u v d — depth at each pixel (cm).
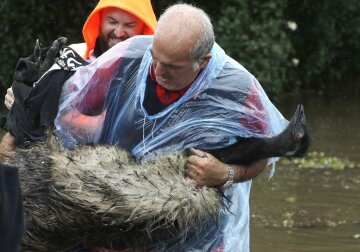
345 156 2367
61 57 928
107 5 1019
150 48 887
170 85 862
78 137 901
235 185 940
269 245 1569
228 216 923
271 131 908
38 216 858
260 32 2927
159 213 843
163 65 841
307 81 3366
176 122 884
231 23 2919
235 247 935
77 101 900
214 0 2992
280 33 2959
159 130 884
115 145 884
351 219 1752
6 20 2739
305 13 3316
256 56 2925
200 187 869
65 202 844
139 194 843
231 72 895
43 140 897
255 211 1789
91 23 1035
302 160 2273
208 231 897
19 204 638
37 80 952
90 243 866
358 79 3588
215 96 884
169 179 858
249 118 891
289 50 2989
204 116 884
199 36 837
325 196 1919
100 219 841
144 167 866
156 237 866
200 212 862
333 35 3366
